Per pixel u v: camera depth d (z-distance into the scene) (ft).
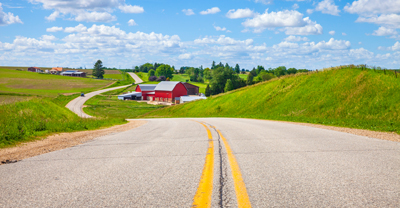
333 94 93.61
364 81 89.81
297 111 95.45
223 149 21.95
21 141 30.09
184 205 9.46
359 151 19.44
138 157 18.92
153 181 12.59
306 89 111.04
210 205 9.41
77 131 45.44
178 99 318.24
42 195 10.72
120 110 230.48
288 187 11.38
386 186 11.21
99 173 14.28
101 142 28.60
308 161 16.40
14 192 11.15
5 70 563.48
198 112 163.32
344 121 56.34
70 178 13.30
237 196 10.35
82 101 278.26
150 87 363.15
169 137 32.27
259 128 43.21
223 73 395.96
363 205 9.21
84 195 10.67
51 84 433.07
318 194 10.41
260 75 449.48
